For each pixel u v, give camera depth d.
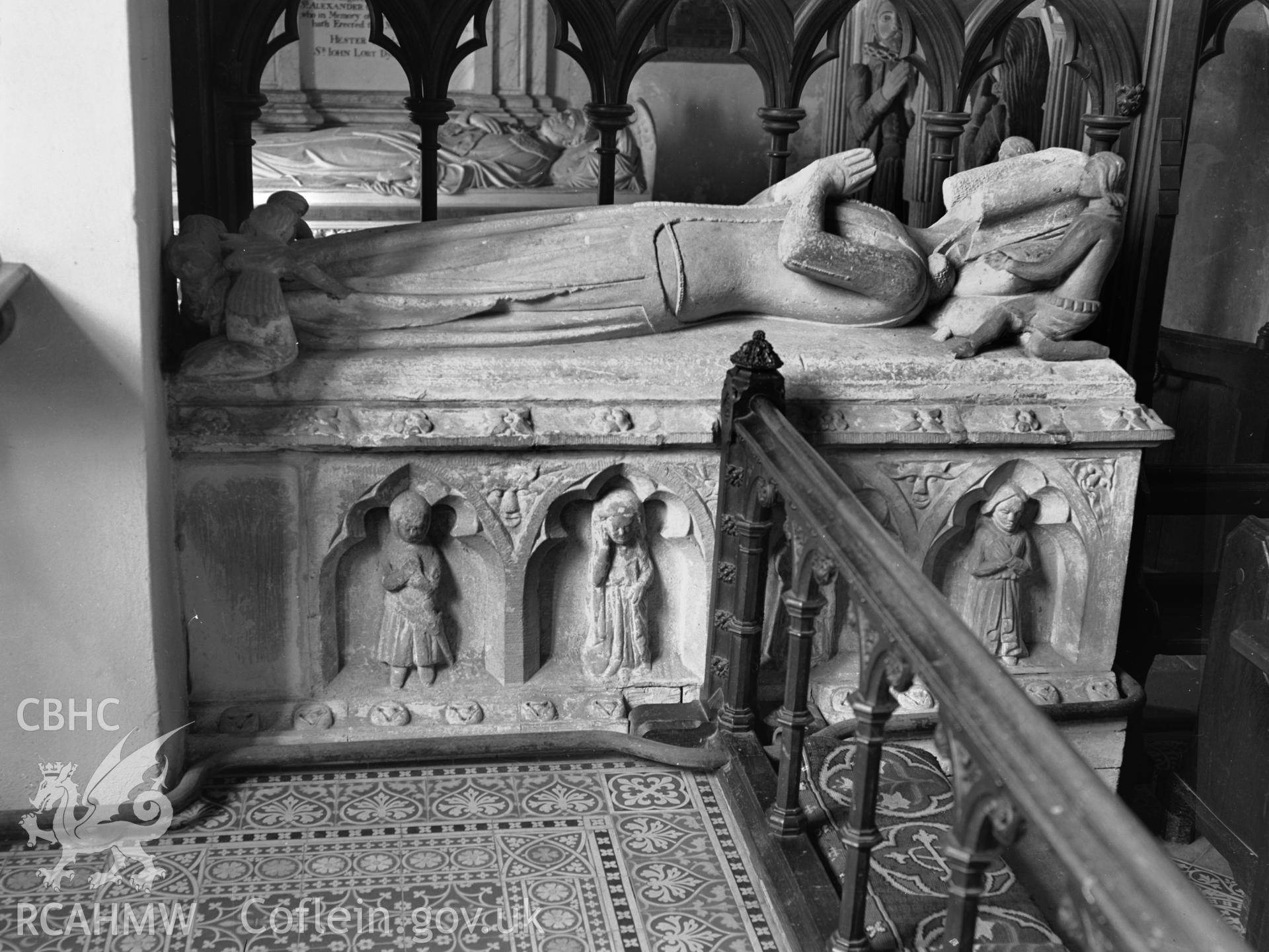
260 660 2.79
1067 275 3.00
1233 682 3.16
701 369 2.81
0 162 2.24
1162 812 3.39
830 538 2.05
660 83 7.94
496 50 7.59
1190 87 3.26
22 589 2.43
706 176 8.14
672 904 2.39
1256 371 4.37
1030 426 2.90
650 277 2.87
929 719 3.01
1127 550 3.08
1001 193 3.00
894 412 2.86
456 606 2.89
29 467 2.37
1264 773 3.05
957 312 3.01
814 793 2.57
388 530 2.81
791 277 2.98
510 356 2.76
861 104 6.97
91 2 2.21
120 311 2.34
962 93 3.24
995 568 3.04
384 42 2.99
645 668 2.97
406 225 2.89
